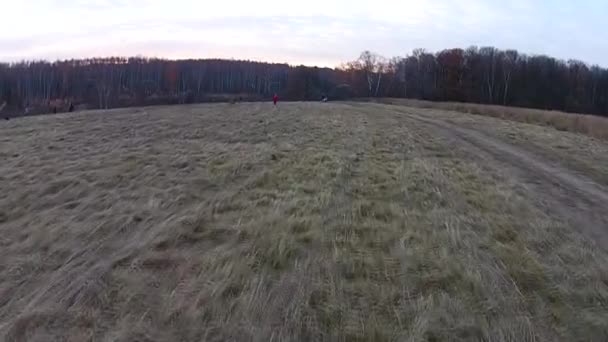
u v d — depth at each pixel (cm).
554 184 948
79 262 567
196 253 568
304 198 793
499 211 736
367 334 388
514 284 473
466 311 421
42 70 8244
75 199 848
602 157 1260
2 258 596
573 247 581
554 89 6450
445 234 617
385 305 434
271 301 443
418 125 2042
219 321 412
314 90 8388
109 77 8650
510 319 409
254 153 1212
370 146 1378
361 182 915
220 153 1225
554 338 383
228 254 555
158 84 8962
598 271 509
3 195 884
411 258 538
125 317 426
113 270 528
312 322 407
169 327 407
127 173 1012
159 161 1127
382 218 696
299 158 1147
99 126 1931
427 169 1053
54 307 453
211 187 890
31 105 6506
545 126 2130
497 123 2184
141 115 2394
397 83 8306
